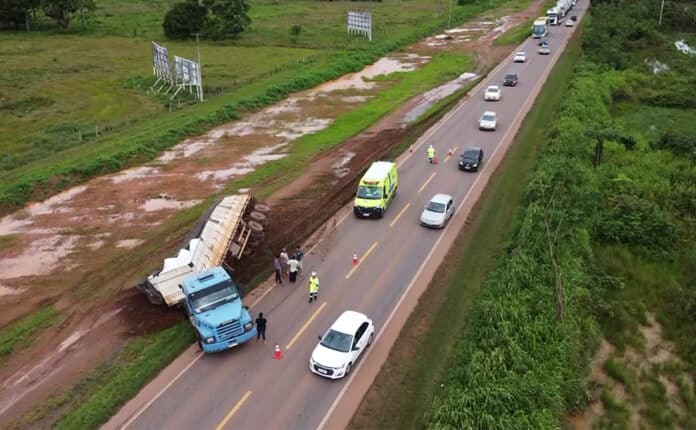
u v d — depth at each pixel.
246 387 24.64
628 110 64.56
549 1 147.12
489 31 110.94
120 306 31.33
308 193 44.62
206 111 64.88
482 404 20.98
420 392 24.03
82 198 45.56
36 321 30.31
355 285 31.97
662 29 99.19
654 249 34.66
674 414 23.47
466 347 25.84
